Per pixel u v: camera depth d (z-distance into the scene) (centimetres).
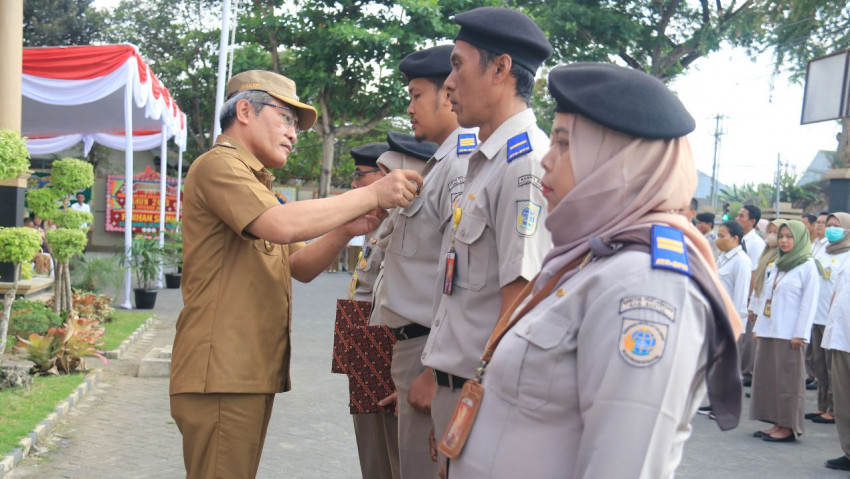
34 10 3069
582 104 166
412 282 307
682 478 538
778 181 2952
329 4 2334
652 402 148
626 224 165
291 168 3094
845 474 562
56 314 825
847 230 825
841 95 1216
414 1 2222
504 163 253
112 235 2830
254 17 2319
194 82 3172
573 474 159
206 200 287
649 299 152
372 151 464
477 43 256
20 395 613
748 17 2384
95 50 1080
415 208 308
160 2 3291
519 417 167
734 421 164
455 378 256
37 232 626
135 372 771
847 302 579
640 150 166
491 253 254
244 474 289
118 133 1834
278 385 300
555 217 175
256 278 293
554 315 166
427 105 311
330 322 1211
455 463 181
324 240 327
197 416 285
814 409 814
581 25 2369
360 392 331
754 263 966
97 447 527
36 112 1437
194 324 288
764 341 670
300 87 2369
